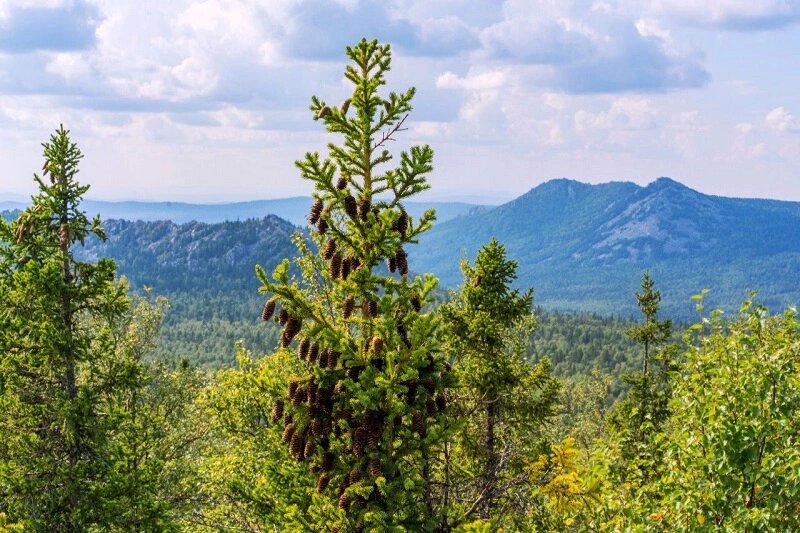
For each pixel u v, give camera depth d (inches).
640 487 492.1
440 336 431.5
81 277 787.4
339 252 448.8
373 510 424.8
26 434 774.5
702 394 448.8
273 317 431.2
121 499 759.1
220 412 816.9
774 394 413.1
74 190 782.5
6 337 753.0
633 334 1191.6
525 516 617.9
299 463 550.9
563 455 525.0
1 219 781.9
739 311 446.0
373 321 432.8
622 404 1079.0
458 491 604.1
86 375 819.4
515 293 764.0
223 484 820.6
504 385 720.3
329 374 438.9
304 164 417.4
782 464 408.8
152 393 1213.1
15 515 739.4
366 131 438.3
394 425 445.7
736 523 404.8
